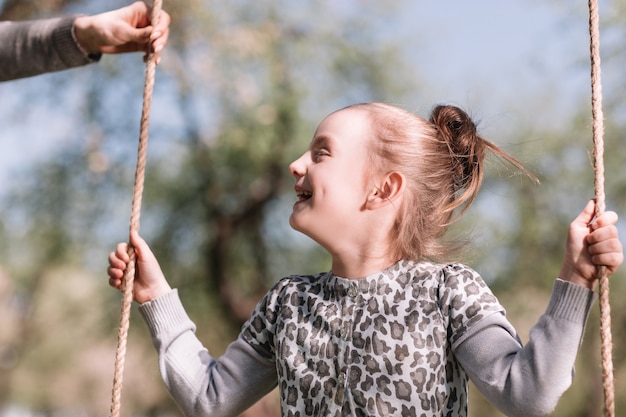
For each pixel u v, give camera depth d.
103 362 14.34
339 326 1.69
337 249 1.76
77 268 9.44
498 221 8.94
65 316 10.09
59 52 2.20
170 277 8.80
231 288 8.87
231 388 1.83
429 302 1.66
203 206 8.77
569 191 8.95
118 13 2.17
